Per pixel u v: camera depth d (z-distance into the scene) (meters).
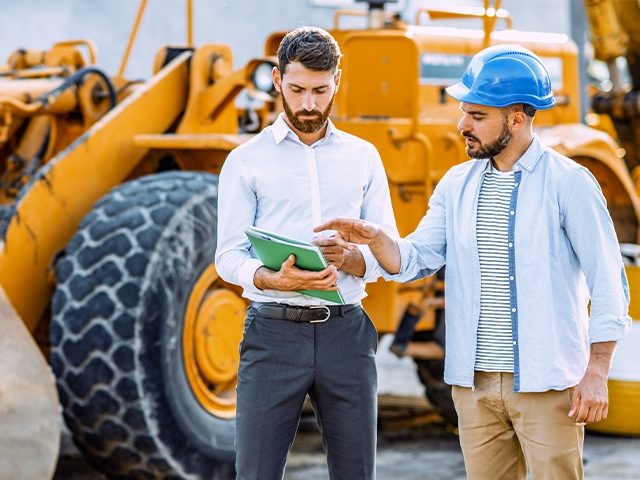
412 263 3.92
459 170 3.96
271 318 3.92
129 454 5.54
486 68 3.79
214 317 5.81
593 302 3.75
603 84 13.01
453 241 3.90
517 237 3.79
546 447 3.77
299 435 7.77
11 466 5.00
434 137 7.11
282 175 3.96
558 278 3.79
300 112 3.85
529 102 3.77
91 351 5.40
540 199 3.80
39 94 6.34
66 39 14.10
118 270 5.47
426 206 6.87
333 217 3.99
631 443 7.67
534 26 16.89
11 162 6.57
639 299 7.89
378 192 4.09
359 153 4.04
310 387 3.99
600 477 6.71
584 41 11.62
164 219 5.60
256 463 3.95
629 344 7.82
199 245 5.70
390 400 8.94
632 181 9.16
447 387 7.60
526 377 3.75
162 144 6.13
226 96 6.45
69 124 6.57
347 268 3.89
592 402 3.71
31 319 5.79
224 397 5.93
